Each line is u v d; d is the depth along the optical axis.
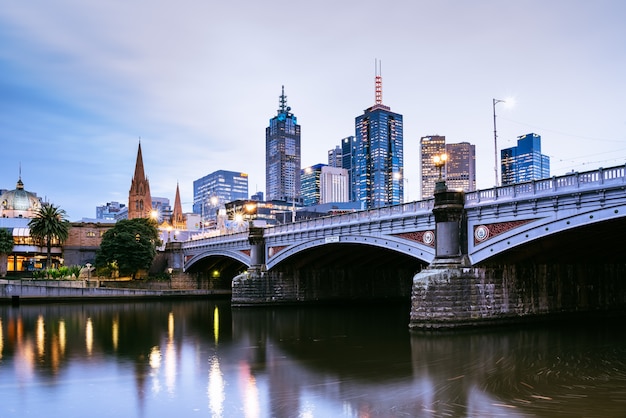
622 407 23.00
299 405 24.00
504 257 43.56
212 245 90.12
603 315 50.22
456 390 26.06
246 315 64.94
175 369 32.50
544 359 32.62
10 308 77.69
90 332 50.25
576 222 35.78
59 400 25.45
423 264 78.12
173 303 87.94
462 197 43.84
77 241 128.25
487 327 42.84
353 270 79.56
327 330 49.56
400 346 38.06
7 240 114.00
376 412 22.78
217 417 22.52
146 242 102.69
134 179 187.50
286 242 68.44
